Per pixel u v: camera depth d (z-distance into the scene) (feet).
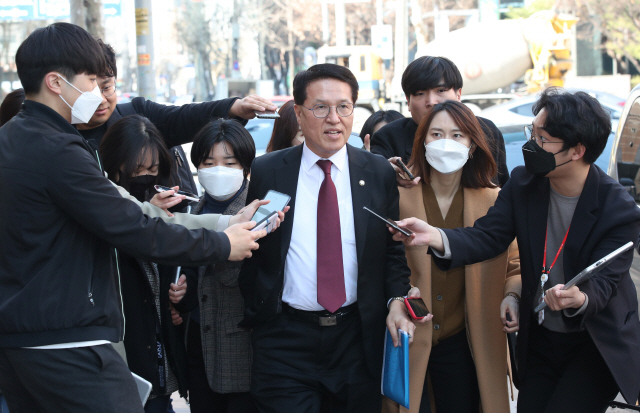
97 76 7.28
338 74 8.04
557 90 8.14
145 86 30.96
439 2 101.24
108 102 10.00
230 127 9.62
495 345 9.31
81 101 7.13
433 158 9.03
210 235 7.34
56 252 6.78
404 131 11.72
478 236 8.62
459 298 9.51
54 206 6.79
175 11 143.23
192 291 9.71
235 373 9.30
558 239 8.48
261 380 8.35
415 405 9.11
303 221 8.33
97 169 6.97
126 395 7.07
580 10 89.51
